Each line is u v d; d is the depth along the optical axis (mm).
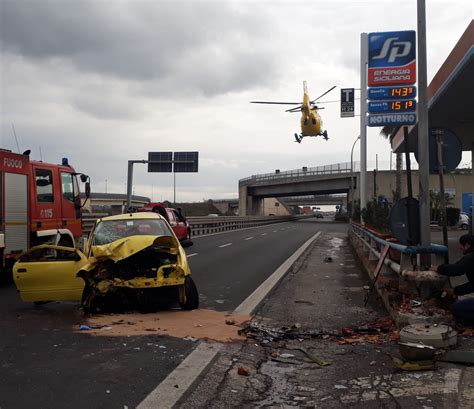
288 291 11078
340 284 11969
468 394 4547
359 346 6496
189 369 5512
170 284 8242
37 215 12305
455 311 6379
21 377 5309
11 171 11328
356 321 8000
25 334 7055
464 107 17406
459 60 12977
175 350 6281
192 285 8656
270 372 5637
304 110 37688
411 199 7621
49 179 12953
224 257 18703
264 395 4945
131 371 5500
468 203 49750
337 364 5809
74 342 6637
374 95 16156
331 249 23047
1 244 10906
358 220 28016
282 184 79625
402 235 7609
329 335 7125
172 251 8664
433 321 6355
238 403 4742
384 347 6320
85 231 21547
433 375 5086
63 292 8398
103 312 8508
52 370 5527
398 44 15891
